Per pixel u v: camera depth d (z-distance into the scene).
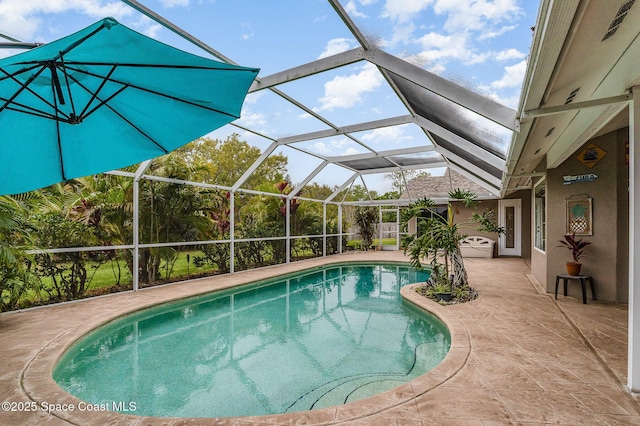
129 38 1.72
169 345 5.18
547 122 3.74
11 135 2.22
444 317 5.53
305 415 2.74
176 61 1.98
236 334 5.69
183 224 9.51
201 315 6.77
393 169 13.43
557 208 6.84
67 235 7.02
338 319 6.56
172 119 2.57
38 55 1.69
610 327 4.79
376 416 2.71
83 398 3.62
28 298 6.59
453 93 4.07
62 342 4.42
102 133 2.50
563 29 1.81
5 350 4.14
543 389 3.13
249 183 20.67
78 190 8.15
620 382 3.24
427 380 3.31
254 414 3.32
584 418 2.66
